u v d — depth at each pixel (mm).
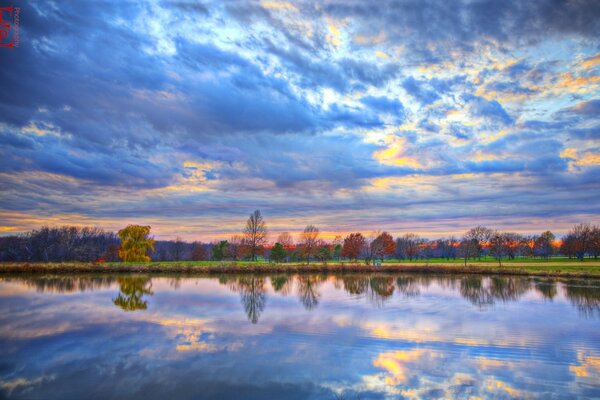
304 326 24234
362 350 18859
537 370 16062
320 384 14430
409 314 28625
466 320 26422
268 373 15539
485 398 13289
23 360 17031
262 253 96312
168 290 42312
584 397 13391
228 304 32906
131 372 15578
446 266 74750
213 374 15398
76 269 63500
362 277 63688
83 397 13203
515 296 39375
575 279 58219
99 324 24312
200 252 124062
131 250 85000
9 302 32688
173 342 20141
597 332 22812
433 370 16016
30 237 103375
